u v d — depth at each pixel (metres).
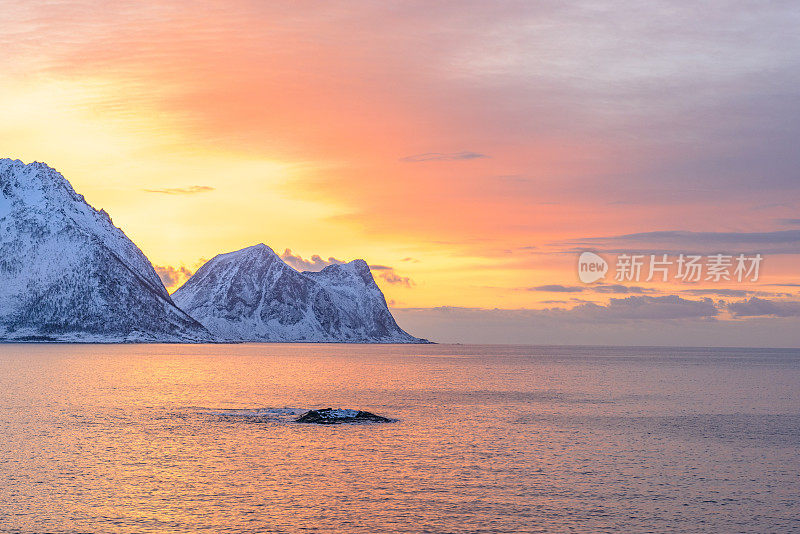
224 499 48.25
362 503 47.72
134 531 41.72
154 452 62.81
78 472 54.94
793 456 63.81
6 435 70.25
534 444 69.12
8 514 44.31
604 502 48.41
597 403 108.38
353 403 106.31
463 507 46.97
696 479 54.88
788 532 42.69
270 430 75.75
